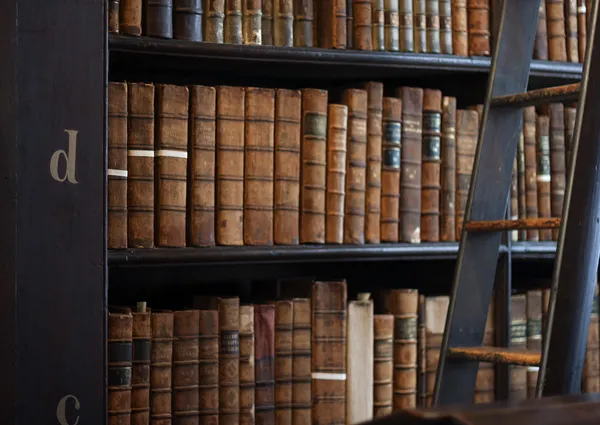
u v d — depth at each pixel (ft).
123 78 6.75
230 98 5.92
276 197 6.08
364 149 6.40
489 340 6.84
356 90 6.38
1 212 5.11
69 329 5.26
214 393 5.90
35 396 5.17
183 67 6.48
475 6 6.77
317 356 6.24
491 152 5.49
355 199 6.34
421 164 6.66
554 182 7.18
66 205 5.26
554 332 4.59
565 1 7.18
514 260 8.28
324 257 6.18
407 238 6.56
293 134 6.12
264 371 6.10
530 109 7.06
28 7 5.19
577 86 4.84
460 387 5.40
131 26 5.63
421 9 6.59
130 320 5.54
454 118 6.78
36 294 5.18
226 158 5.91
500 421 1.21
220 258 5.83
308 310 6.25
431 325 6.77
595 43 4.67
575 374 4.58
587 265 4.59
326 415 6.23
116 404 5.48
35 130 5.20
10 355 5.12
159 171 5.71
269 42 6.10
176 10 5.80
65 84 5.27
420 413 1.26
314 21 6.30
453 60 6.63
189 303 7.12
